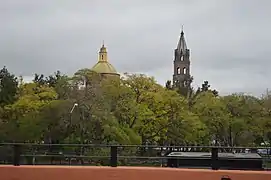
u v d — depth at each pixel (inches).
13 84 2440.9
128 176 556.1
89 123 1628.9
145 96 1957.4
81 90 1739.7
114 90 1827.0
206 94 2716.5
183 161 605.9
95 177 559.2
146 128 1903.3
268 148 561.3
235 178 546.9
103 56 3772.1
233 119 2418.8
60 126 1638.8
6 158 611.5
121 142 1622.8
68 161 691.4
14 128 1771.7
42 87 2043.6
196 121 2116.1
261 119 2444.6
